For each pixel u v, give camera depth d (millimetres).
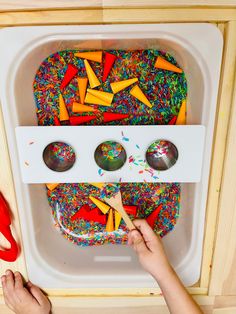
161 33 580
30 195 717
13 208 708
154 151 690
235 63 584
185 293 670
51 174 667
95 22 570
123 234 839
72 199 806
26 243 739
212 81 599
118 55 686
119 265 805
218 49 578
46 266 769
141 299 803
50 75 695
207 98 614
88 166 660
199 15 561
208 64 588
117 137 634
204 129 622
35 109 711
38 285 783
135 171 664
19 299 760
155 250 683
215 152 652
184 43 584
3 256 725
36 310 766
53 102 712
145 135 631
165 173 661
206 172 671
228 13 556
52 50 653
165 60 678
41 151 644
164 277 669
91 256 824
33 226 736
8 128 638
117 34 583
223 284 775
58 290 801
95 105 714
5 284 766
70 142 639
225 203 687
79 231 836
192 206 724
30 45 592
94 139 636
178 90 704
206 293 794
